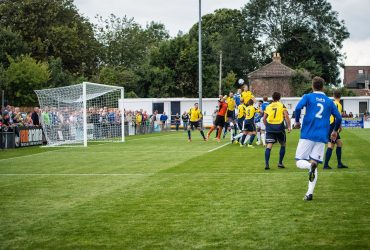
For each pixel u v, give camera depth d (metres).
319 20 72.81
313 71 68.75
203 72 59.91
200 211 7.36
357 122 45.34
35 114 25.20
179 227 6.41
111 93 33.41
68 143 25.59
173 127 48.00
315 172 8.07
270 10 74.31
